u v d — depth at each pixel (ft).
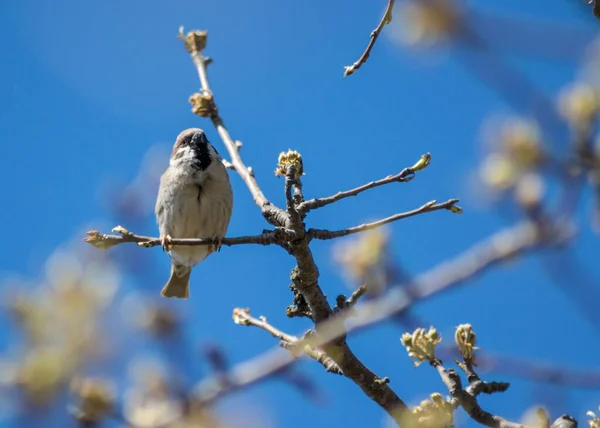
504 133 15.62
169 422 12.69
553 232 14.58
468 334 25.38
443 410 22.82
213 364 13.64
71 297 11.34
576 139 15.20
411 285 15.12
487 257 14.66
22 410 10.77
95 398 12.54
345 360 26.00
